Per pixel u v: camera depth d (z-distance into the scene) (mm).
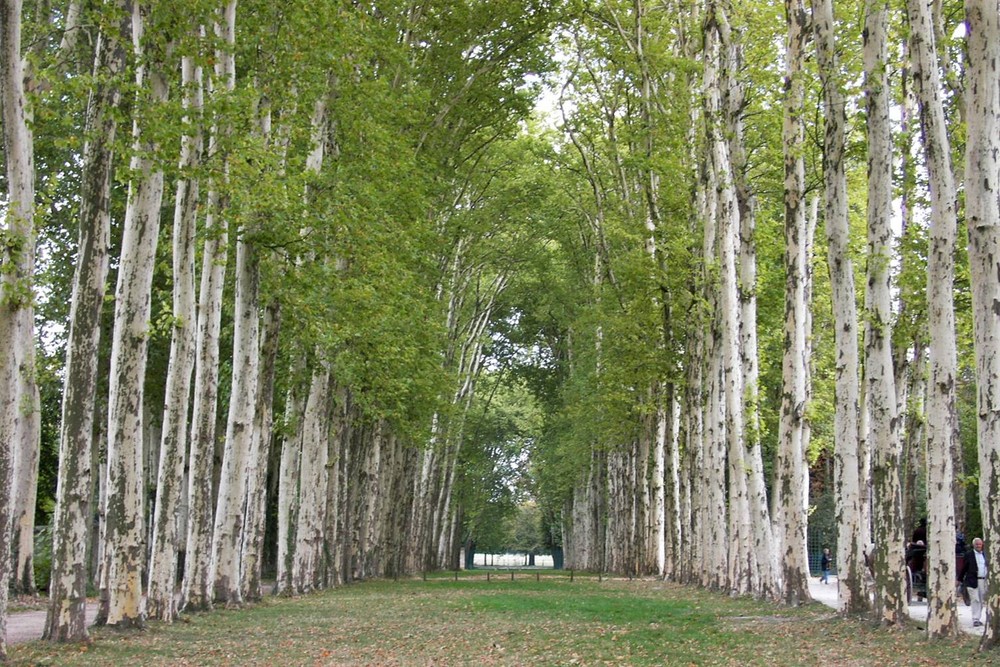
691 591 32188
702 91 29875
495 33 35250
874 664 13758
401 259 27266
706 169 31234
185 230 19609
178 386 19656
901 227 23891
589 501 67188
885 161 17750
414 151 29391
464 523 82188
